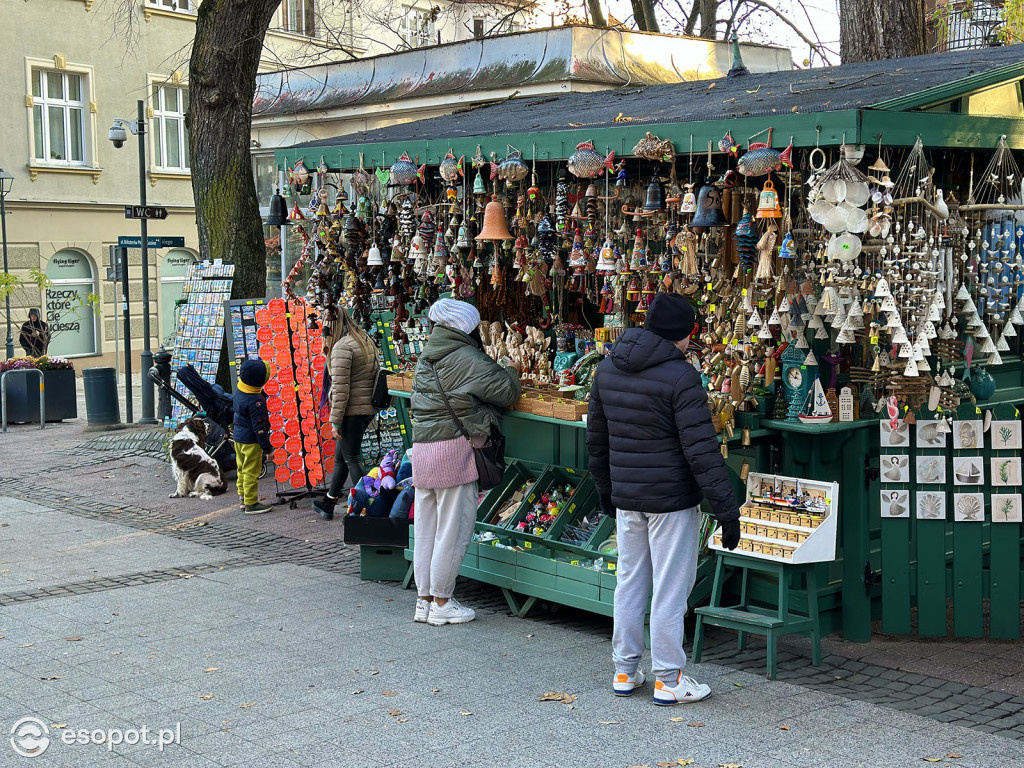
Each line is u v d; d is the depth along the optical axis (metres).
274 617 6.37
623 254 6.39
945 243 5.61
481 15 20.36
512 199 7.42
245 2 11.79
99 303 24.16
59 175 23.77
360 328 9.08
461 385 6.06
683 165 6.34
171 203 26.02
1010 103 5.96
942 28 12.72
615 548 6.05
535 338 7.23
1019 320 6.01
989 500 6.04
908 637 5.86
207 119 11.95
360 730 4.60
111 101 24.61
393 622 6.26
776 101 5.79
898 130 5.13
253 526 9.02
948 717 4.67
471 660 5.55
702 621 5.43
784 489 5.50
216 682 5.23
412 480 6.39
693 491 4.79
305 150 8.30
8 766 4.25
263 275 12.34
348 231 8.12
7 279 20.61
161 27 25.42
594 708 4.83
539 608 6.49
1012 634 5.78
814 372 5.65
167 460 11.99
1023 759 4.20
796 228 5.60
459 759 4.28
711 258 5.97
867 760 4.20
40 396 15.91
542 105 8.96
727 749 4.33
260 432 9.38
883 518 5.73
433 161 7.20
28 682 5.24
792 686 5.07
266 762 4.27
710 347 5.86
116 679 5.29
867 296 5.22
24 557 8.00
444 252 7.46
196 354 12.00
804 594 5.64
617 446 4.86
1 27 22.53
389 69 13.84
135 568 7.63
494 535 6.68
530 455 7.04
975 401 6.06
